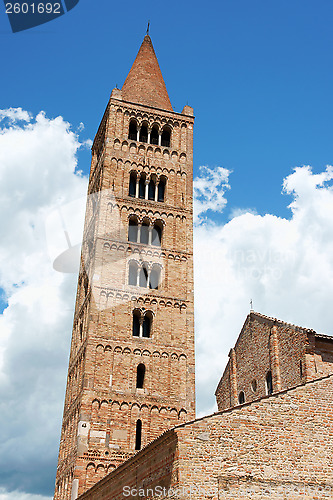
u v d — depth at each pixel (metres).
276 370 44.41
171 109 67.56
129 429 48.00
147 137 64.06
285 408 30.38
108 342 51.22
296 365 41.84
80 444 46.19
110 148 61.09
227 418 29.16
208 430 28.52
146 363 51.44
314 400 31.08
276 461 28.89
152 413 49.31
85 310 55.56
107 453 46.44
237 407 29.64
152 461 30.23
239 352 52.44
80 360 53.00
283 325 44.75
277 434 29.56
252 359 49.50
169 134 65.62
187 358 52.69
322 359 40.94
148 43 73.50
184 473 27.14
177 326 54.06
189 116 66.12
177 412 50.00
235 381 52.28
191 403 50.72
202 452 27.86
